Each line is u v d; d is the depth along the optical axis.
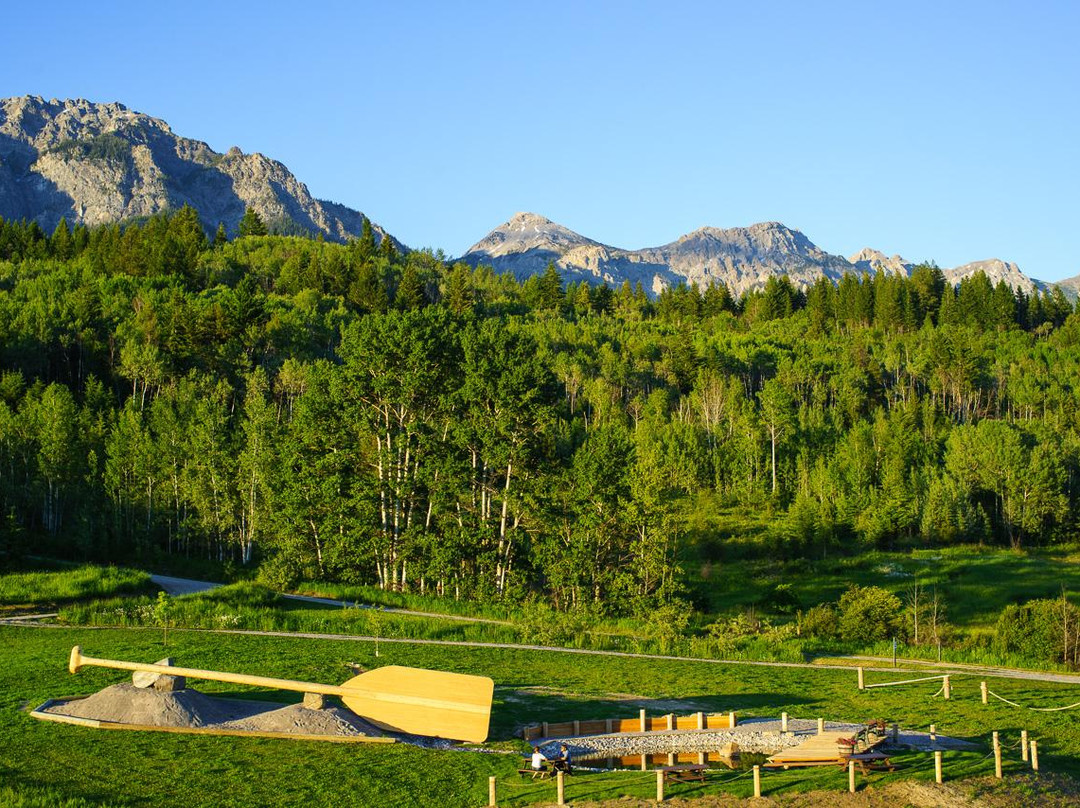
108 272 185.12
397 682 33.47
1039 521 116.62
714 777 29.92
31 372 131.25
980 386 176.62
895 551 110.12
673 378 175.62
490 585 75.69
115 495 93.50
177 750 30.05
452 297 196.38
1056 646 62.97
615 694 42.06
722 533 112.56
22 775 27.28
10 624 53.84
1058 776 31.94
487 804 27.17
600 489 80.06
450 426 83.75
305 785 27.83
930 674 51.88
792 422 144.12
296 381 126.75
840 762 31.27
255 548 92.50
